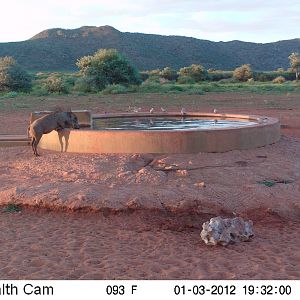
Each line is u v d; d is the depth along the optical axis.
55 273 6.71
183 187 9.83
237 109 28.41
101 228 8.58
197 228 8.65
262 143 12.89
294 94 42.00
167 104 32.34
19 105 31.42
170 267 6.94
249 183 10.27
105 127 14.74
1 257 7.29
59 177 10.70
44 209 9.30
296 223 8.88
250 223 8.18
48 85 44.22
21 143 14.02
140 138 11.72
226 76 83.31
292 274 6.65
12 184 10.45
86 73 50.91
